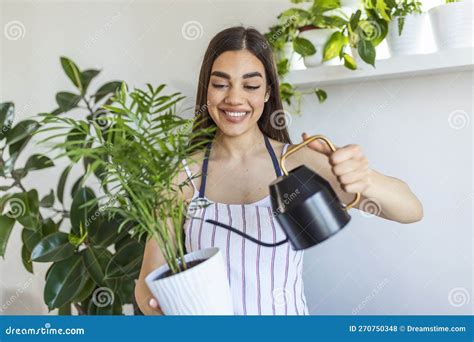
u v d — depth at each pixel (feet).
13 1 8.04
